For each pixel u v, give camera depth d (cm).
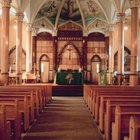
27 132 762
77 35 3059
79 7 2944
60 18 3034
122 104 539
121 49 2298
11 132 601
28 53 2739
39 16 2972
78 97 2062
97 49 3084
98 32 3095
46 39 3084
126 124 477
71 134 741
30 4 2698
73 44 3066
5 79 1734
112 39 2825
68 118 1018
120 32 2289
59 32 3061
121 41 2297
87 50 3080
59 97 2059
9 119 605
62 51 3056
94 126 862
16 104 610
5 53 1745
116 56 3052
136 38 1783
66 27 3062
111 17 2806
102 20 3012
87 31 3050
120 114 475
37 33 3078
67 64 3052
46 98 1466
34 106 970
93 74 3077
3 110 469
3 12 1756
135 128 356
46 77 3061
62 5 2930
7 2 1758
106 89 1084
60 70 2938
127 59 3098
